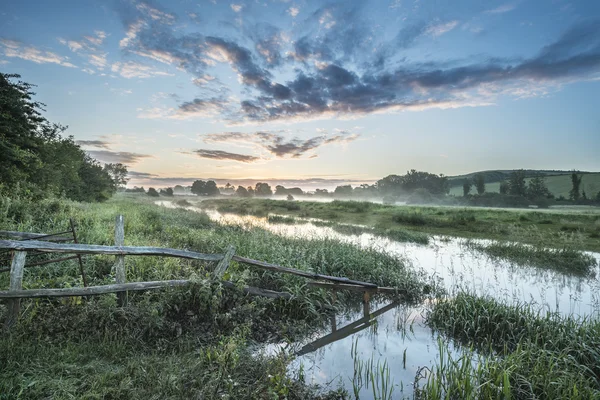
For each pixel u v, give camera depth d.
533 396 3.90
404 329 6.56
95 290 5.14
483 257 13.59
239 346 4.92
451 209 34.22
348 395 4.22
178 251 6.16
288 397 3.98
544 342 5.48
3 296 4.39
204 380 3.96
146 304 5.45
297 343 5.85
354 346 5.83
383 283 9.19
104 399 3.36
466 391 4.01
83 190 30.39
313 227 23.44
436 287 9.21
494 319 6.32
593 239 16.91
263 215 33.75
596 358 4.75
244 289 6.67
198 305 6.01
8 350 3.82
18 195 12.88
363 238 18.48
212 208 47.00
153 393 3.56
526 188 113.81
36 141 18.08
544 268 11.66
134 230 12.09
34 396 3.20
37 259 7.04
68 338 4.44
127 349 4.58
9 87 15.56
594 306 7.62
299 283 7.69
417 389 4.36
